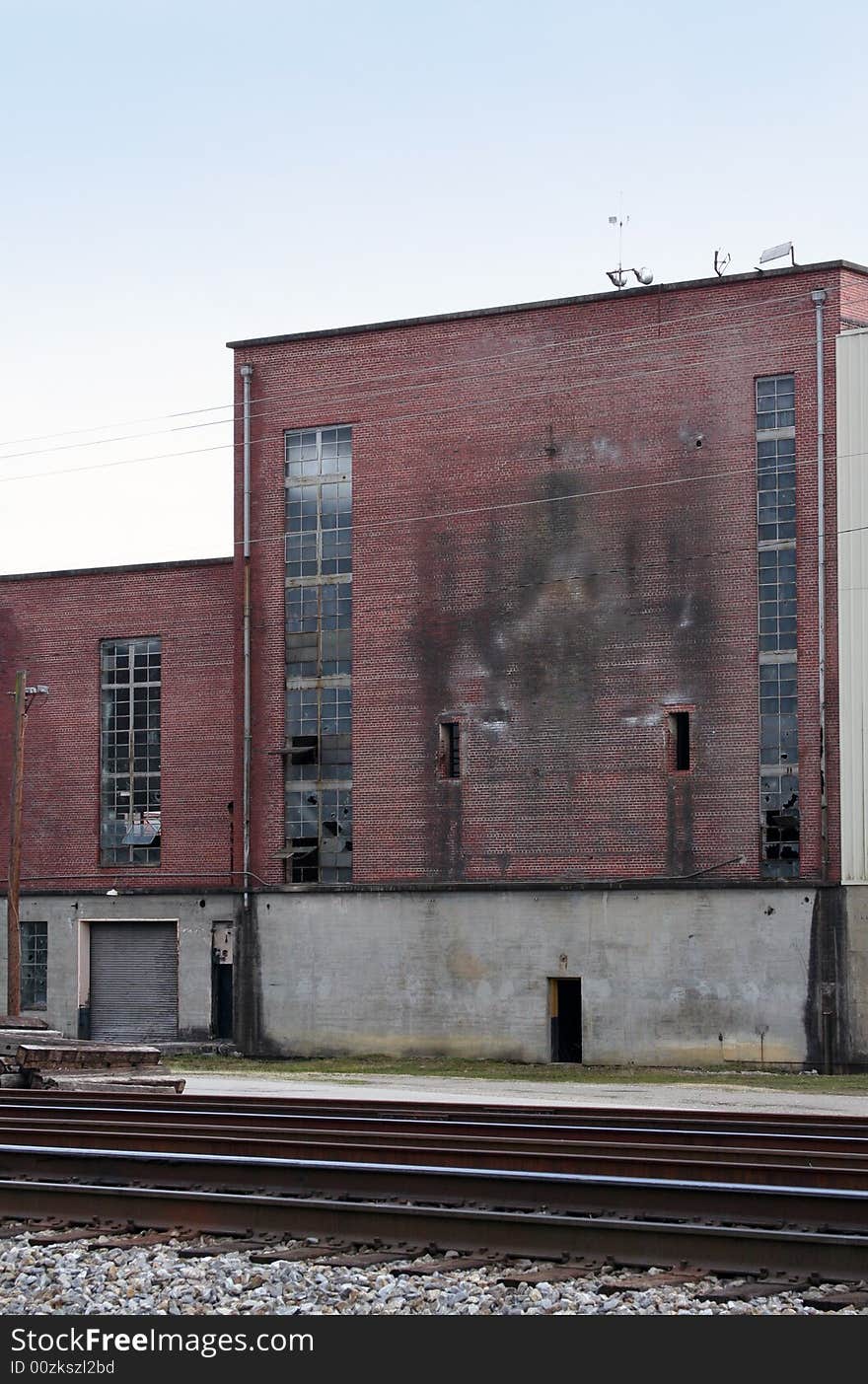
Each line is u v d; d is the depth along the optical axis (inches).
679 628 1727.4
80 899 2092.8
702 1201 584.4
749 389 1704.0
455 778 1836.9
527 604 1806.1
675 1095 1323.8
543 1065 1728.6
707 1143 778.2
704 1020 1667.1
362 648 1895.9
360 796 1887.3
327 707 1915.6
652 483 1748.3
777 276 1694.1
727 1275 513.7
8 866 2182.6
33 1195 629.9
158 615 2128.4
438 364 1866.4
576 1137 805.2
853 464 1648.6
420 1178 632.4
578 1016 1756.9
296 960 1895.9
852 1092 1380.4
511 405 1824.6
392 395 1889.8
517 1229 550.9
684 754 1728.6
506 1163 677.3
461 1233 558.3
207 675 2086.6
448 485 1855.3
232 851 2037.4
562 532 1792.6
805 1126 872.9
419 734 1857.8
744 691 1691.7
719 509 1715.1
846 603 1643.7
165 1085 1258.6
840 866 1626.5
